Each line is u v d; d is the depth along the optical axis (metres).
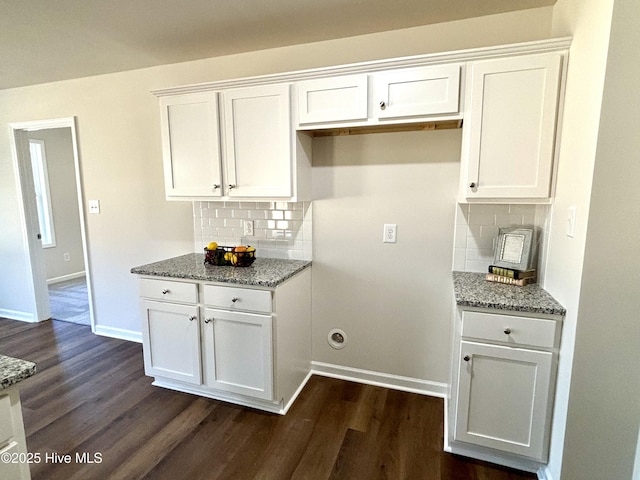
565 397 1.47
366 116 1.92
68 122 3.14
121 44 2.37
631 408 1.38
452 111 1.76
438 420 2.11
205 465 1.77
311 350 2.63
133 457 1.82
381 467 1.76
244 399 2.26
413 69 1.80
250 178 2.22
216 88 2.21
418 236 2.28
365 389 2.44
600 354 1.38
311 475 1.71
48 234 5.19
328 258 2.50
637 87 1.23
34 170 5.04
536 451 1.65
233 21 2.06
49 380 2.57
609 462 1.43
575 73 1.51
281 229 2.58
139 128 2.90
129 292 3.19
